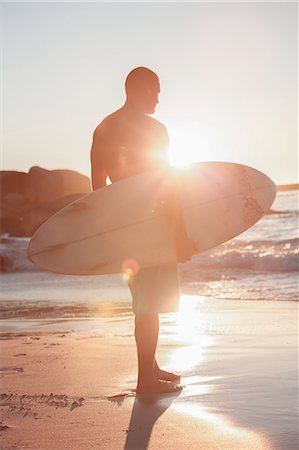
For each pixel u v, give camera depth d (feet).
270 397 12.39
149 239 14.07
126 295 36.40
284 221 106.42
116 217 14.32
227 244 64.13
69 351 18.22
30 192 154.81
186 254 13.96
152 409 11.85
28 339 20.97
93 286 42.47
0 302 34.65
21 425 10.96
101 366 15.97
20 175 157.89
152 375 13.34
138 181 14.14
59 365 16.22
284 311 26.84
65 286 43.27
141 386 13.24
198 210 15.46
